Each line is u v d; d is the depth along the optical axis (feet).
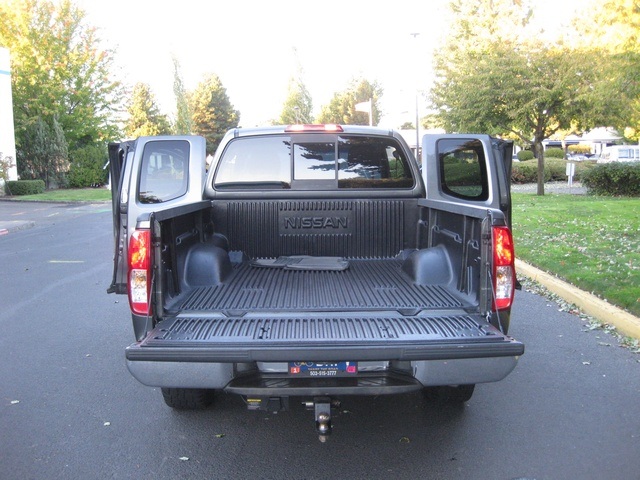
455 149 17.88
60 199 97.19
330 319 12.60
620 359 19.61
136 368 11.69
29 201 96.12
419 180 18.33
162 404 16.44
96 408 16.14
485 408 16.01
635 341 20.97
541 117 72.02
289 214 18.26
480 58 76.79
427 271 15.20
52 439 14.32
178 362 11.63
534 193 79.87
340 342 11.47
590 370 18.65
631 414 15.48
